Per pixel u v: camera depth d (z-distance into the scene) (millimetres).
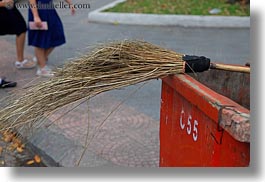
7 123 3074
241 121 2072
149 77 2795
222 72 3135
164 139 3098
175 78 2744
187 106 2703
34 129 3684
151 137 4688
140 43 2998
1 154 4301
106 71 2873
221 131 2281
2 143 4285
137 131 4805
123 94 5703
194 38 8719
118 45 2945
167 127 3025
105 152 4375
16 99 3273
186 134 2734
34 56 7145
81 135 4645
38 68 6348
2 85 5809
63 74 2990
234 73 3148
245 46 8242
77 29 9031
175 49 8000
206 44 8359
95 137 4625
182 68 2771
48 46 6152
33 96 2979
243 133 2068
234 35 8969
